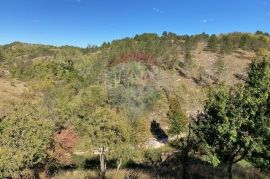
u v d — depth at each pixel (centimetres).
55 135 3200
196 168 2838
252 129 1781
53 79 13588
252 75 1833
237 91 1822
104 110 3275
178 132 6862
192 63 13988
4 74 16588
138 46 15225
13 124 2367
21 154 2302
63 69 15088
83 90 9794
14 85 13900
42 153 2495
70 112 4941
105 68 13412
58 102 7681
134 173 2759
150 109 9350
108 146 3184
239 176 2591
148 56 13912
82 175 2920
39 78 14262
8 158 2275
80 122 3466
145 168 3378
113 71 12262
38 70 15738
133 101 9162
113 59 14050
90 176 2867
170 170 2916
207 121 1886
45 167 2784
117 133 3228
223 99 1797
